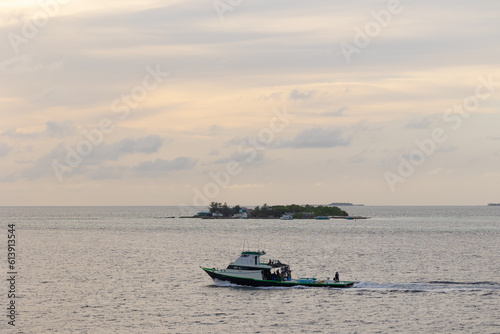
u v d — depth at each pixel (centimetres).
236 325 7269
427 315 7731
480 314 7794
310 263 13675
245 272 9825
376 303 8444
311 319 7544
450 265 13238
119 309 8144
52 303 8562
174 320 7519
